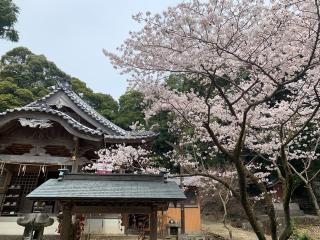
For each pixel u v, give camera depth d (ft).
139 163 33.42
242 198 18.62
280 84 17.51
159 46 17.25
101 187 22.11
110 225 35.42
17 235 27.66
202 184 48.37
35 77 101.30
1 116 31.19
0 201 40.78
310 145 37.65
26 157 32.17
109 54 18.51
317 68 19.30
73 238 23.75
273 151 30.76
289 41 17.61
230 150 29.19
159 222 44.78
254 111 23.22
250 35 16.35
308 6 16.49
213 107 23.90
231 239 45.29
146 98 22.53
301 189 69.05
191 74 20.77
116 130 44.45
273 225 19.88
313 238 45.27
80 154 33.94
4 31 69.72
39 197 19.62
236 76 20.54
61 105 44.83
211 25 15.42
